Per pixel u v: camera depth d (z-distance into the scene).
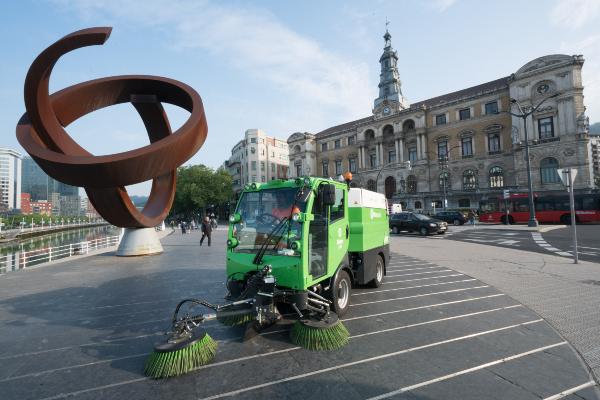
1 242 41.25
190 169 65.12
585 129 35.50
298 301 4.57
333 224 5.66
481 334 4.92
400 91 62.12
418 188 50.94
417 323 5.45
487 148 45.03
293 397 3.32
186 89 12.41
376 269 7.70
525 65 39.72
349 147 63.09
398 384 3.54
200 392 3.44
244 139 81.56
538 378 3.63
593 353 4.22
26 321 5.94
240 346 4.57
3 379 3.83
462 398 3.27
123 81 12.70
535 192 36.78
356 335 4.94
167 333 4.25
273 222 5.07
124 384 3.66
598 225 26.41
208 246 20.12
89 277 10.16
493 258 12.22
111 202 13.02
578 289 7.33
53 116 11.11
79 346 4.78
